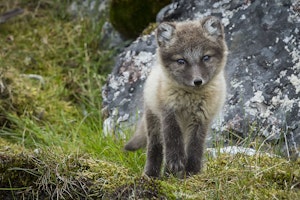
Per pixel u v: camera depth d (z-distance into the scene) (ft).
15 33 47.60
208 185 26.23
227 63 35.83
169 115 29.78
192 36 29.86
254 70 35.01
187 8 39.29
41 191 27.55
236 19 37.04
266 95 33.91
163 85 30.07
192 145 29.76
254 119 33.47
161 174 30.81
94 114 40.11
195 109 29.78
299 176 25.95
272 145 32.14
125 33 45.06
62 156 28.66
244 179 25.82
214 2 38.40
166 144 29.63
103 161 28.91
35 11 49.14
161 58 30.37
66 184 27.09
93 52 45.70
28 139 37.55
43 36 47.16
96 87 43.01
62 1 49.70
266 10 36.17
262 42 35.60
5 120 39.40
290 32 35.04
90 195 26.71
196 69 29.22
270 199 24.64
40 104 40.88
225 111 34.27
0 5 49.85
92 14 47.96
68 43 46.62
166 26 30.37
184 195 25.40
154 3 43.04
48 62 45.16
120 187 26.37
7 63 43.78
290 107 32.96
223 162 28.14
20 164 28.02
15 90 40.75
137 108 36.29
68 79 43.70
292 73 33.99
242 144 32.63
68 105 41.83
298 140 31.68
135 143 32.19
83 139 36.01
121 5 43.88
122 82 39.32
